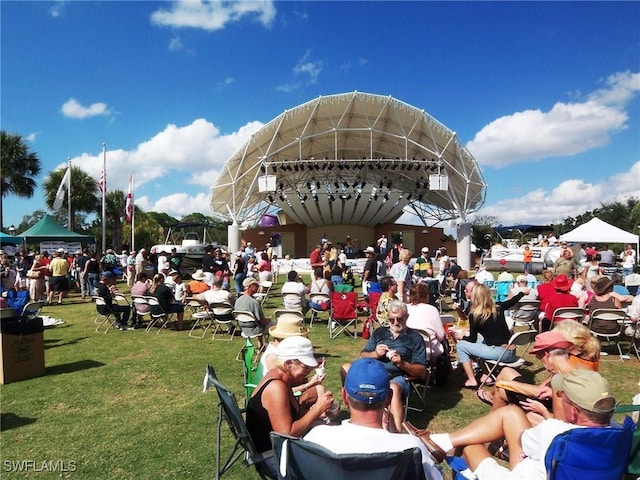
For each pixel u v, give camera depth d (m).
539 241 28.14
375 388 2.17
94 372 6.20
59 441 4.04
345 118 26.55
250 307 6.76
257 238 37.69
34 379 5.90
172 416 4.60
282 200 33.03
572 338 3.34
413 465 1.95
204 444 3.96
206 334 8.90
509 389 3.37
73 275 18.25
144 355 7.14
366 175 31.00
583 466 2.05
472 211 28.20
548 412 3.07
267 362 3.82
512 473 2.46
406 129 26.89
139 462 3.64
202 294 9.01
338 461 1.92
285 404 2.77
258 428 2.85
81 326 9.89
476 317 5.16
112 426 4.36
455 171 26.86
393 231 38.50
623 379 5.58
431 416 4.56
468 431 2.84
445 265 14.23
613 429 2.06
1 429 4.30
